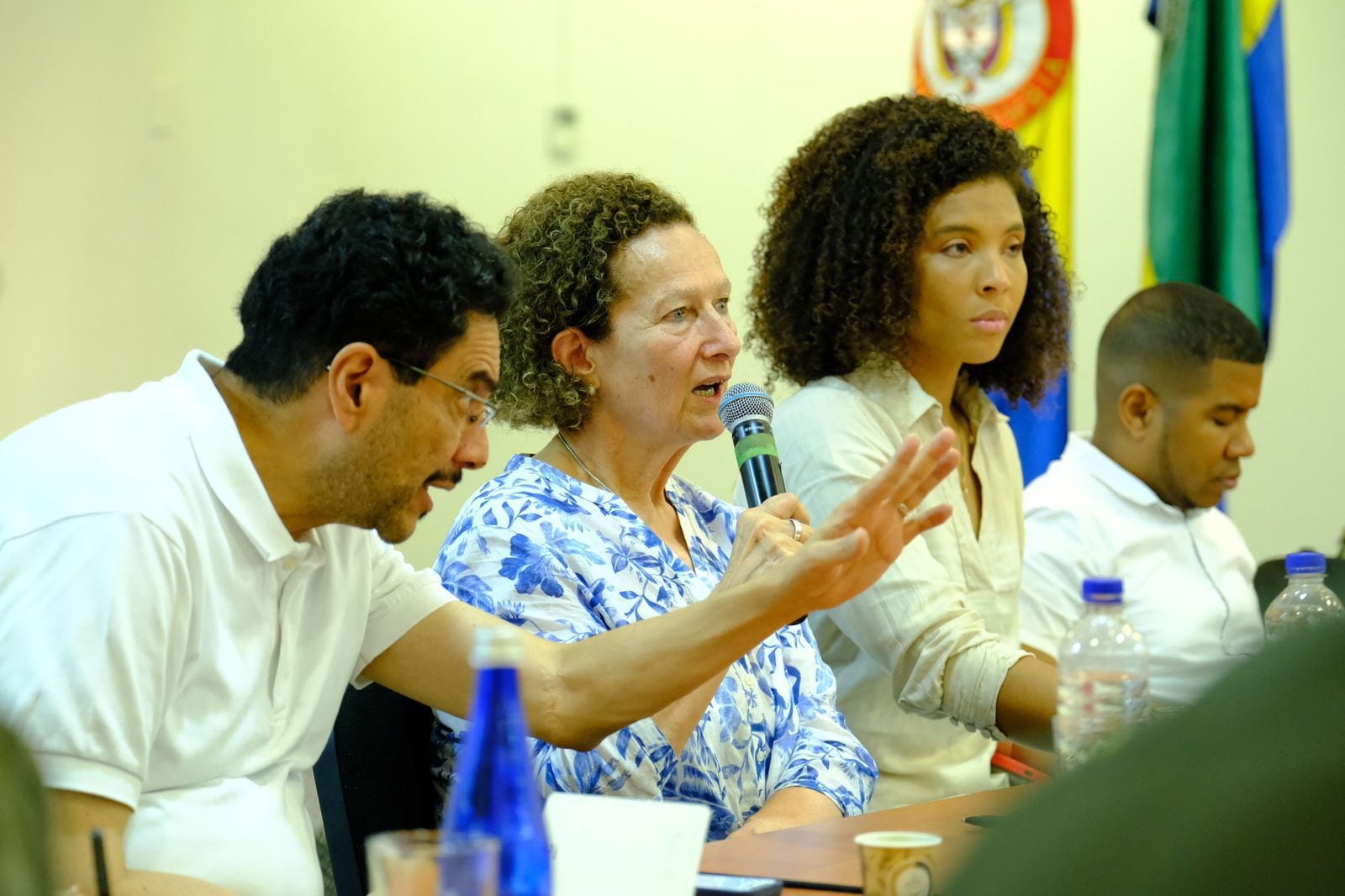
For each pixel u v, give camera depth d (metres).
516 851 2.35
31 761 1.40
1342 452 12.17
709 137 9.12
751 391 4.82
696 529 5.16
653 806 2.96
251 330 3.67
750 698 4.70
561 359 4.89
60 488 3.35
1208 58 10.46
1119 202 10.79
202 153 7.42
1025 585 6.57
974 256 5.74
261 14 7.58
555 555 4.59
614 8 8.70
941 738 5.62
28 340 6.89
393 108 8.02
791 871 3.25
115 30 7.14
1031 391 6.38
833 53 9.59
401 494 3.75
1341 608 5.31
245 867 3.52
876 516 3.73
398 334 3.59
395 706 4.51
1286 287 11.85
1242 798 0.94
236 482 3.61
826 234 5.91
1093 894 0.96
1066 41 9.72
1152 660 6.49
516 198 8.46
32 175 6.89
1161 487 6.77
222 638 3.59
